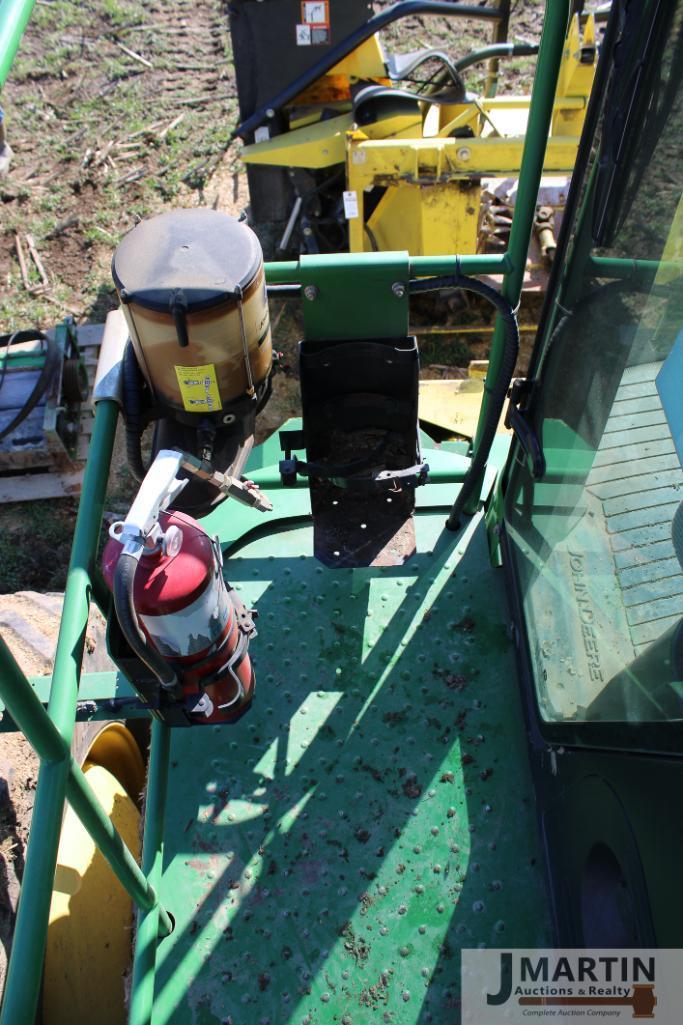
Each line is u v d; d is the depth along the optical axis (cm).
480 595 256
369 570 263
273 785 223
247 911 204
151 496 156
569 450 198
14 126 698
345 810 218
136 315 188
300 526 277
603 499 174
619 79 158
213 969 196
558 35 175
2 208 637
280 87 490
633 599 158
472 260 212
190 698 184
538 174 198
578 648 191
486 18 482
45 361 482
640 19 149
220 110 708
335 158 480
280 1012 190
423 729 231
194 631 171
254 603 257
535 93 186
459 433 351
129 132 694
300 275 212
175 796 222
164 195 647
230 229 198
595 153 176
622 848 162
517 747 227
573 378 197
